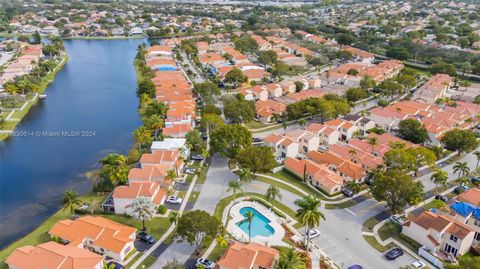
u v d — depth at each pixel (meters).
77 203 112.75
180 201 118.06
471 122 182.00
